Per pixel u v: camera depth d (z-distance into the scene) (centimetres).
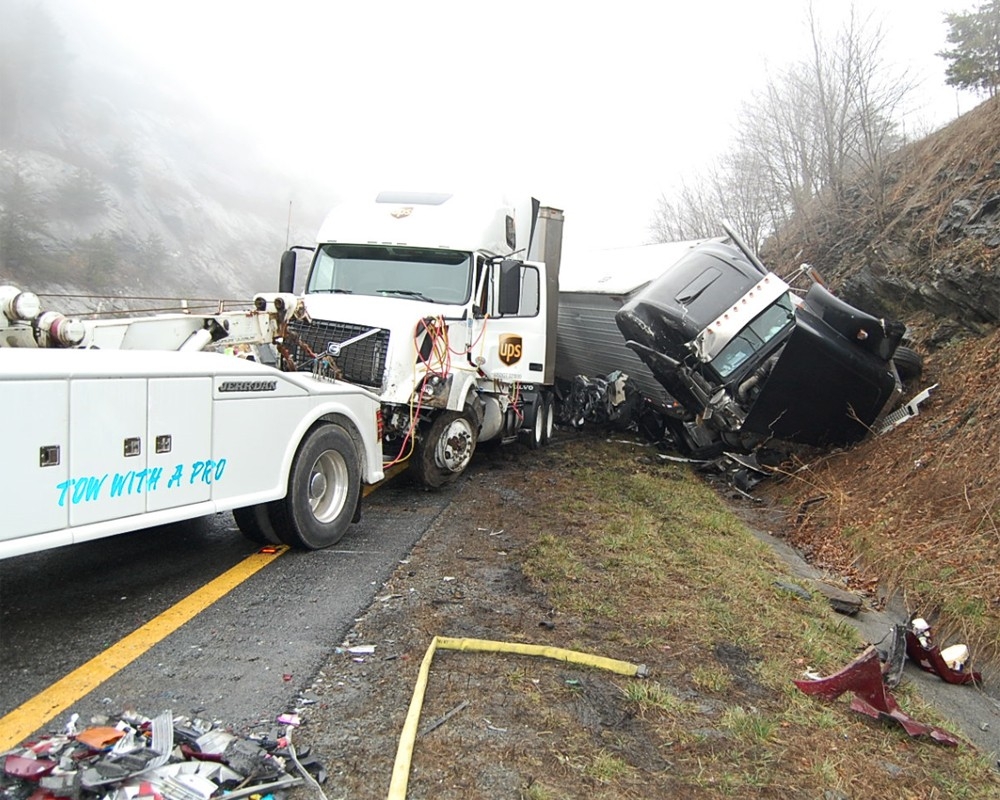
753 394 999
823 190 1798
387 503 756
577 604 503
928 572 652
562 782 306
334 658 398
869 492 873
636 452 1200
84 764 275
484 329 902
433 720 341
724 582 582
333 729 328
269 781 284
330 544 592
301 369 749
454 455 816
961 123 1447
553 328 1159
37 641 395
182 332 594
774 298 998
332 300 816
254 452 501
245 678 369
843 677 421
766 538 842
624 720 363
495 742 329
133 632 413
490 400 939
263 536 569
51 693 342
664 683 407
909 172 1524
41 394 357
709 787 317
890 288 1263
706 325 1021
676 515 783
